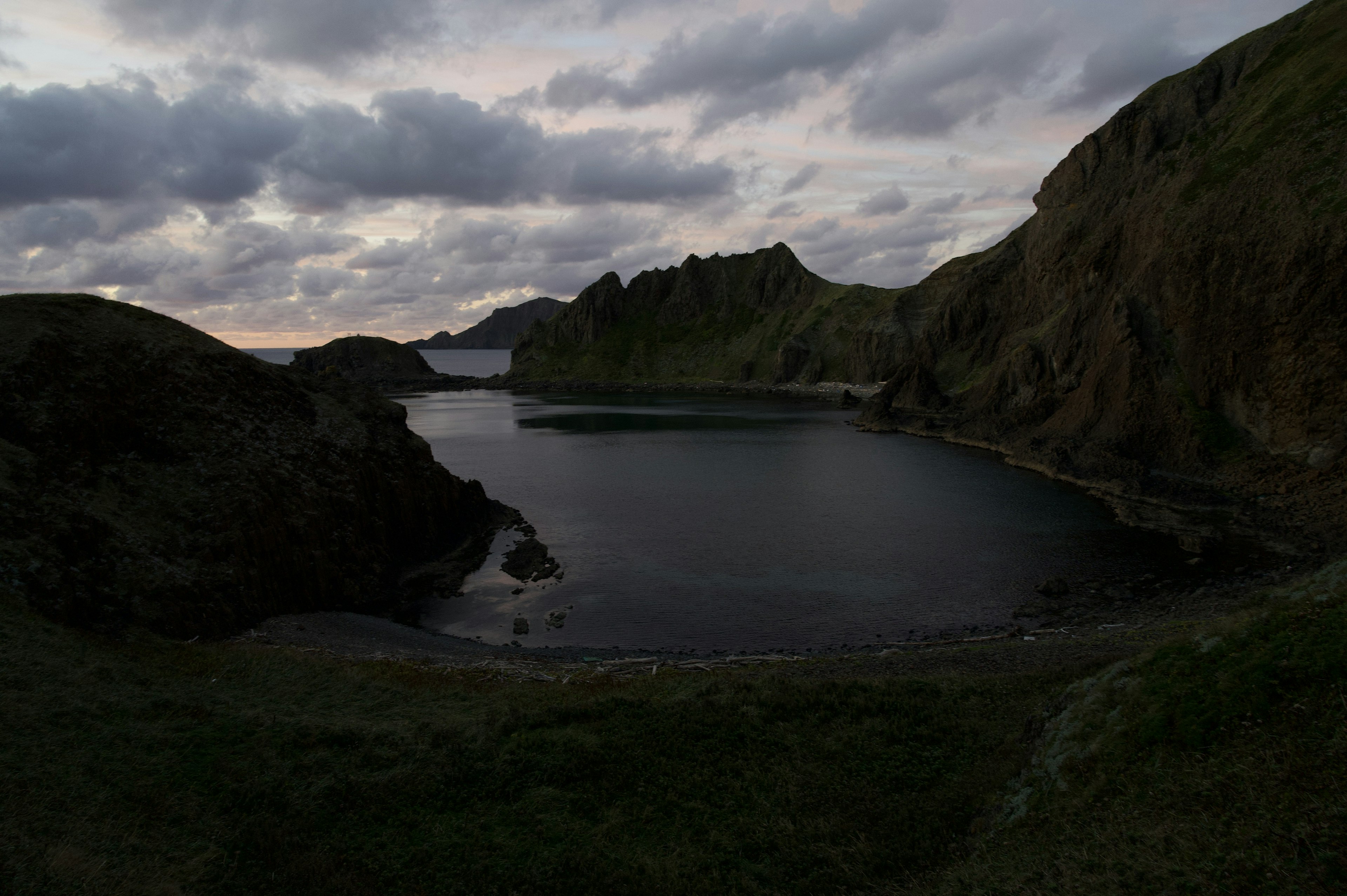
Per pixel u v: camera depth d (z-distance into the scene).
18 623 25.03
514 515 70.69
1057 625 39.91
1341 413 63.09
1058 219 125.38
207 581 36.22
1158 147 108.69
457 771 19.83
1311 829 9.94
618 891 15.31
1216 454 72.06
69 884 13.41
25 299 44.84
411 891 15.38
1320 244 66.44
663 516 70.25
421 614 45.91
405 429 64.94
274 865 15.71
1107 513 66.00
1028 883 12.47
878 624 42.16
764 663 33.22
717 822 17.72
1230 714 13.27
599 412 180.62
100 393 40.91
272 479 45.16
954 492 77.38
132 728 20.11
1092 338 98.44
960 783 18.30
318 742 20.97
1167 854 11.27
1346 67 77.31
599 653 38.00
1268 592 26.67
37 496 32.88
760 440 123.31
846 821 17.36
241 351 55.75
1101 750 15.13
